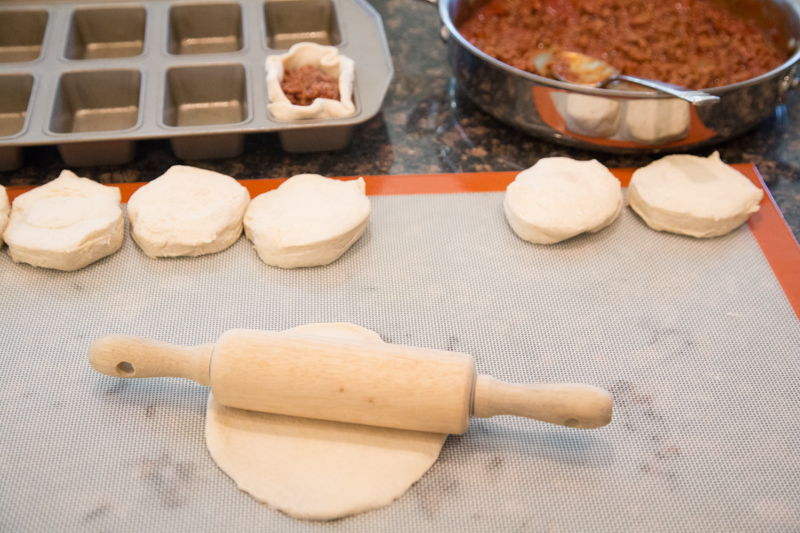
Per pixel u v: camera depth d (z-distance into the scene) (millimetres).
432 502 981
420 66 1796
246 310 1213
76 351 1146
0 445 1027
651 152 1523
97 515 958
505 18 1787
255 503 972
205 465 1012
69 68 1563
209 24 1810
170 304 1218
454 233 1357
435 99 1695
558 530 959
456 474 1010
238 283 1258
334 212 1280
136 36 1812
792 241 1345
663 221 1340
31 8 1729
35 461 1013
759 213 1398
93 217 1264
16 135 1370
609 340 1184
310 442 1021
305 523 957
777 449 1048
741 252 1329
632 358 1159
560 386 928
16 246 1214
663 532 960
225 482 994
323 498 965
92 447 1030
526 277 1282
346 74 1509
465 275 1283
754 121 1440
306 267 1286
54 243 1212
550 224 1284
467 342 1178
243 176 1468
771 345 1179
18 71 1543
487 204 1415
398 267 1293
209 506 969
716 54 1654
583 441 1052
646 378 1132
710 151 1553
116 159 1448
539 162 1409
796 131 1620
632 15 1775
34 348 1147
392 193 1428
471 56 1443
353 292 1249
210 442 1021
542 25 1763
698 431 1067
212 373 965
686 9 1775
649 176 1386
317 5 1807
